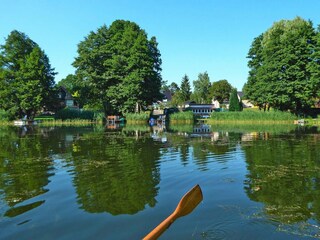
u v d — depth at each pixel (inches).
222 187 352.8
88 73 2170.3
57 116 2091.5
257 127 1454.2
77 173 430.0
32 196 325.4
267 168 453.4
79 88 2233.0
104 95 2201.0
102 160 530.9
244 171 435.5
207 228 240.2
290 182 372.5
